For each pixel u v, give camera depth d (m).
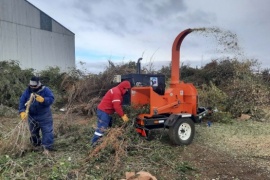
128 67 12.02
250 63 12.34
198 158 5.81
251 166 5.46
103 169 4.88
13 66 12.99
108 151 5.39
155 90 6.88
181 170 5.14
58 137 6.69
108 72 11.43
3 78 11.60
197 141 6.96
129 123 6.20
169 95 6.71
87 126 7.55
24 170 4.64
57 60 22.34
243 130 8.23
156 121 6.39
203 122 9.13
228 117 9.38
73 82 13.21
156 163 5.28
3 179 4.26
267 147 6.62
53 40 21.91
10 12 18.08
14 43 18.39
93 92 11.15
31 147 5.77
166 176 4.90
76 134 6.80
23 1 19.09
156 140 6.36
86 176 4.55
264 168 5.38
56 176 4.40
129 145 5.75
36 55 20.25
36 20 20.22
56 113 10.40
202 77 13.16
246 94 10.55
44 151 5.52
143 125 6.30
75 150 5.88
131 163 5.19
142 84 6.78
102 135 5.90
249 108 10.23
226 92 11.05
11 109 10.48
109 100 6.08
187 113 6.77
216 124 8.97
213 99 10.29
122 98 6.25
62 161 4.94
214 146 6.64
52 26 21.80
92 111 9.86
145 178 4.41
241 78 11.88
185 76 14.57
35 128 5.90
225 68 12.49
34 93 5.69
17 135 5.42
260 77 12.56
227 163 5.58
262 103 10.82
